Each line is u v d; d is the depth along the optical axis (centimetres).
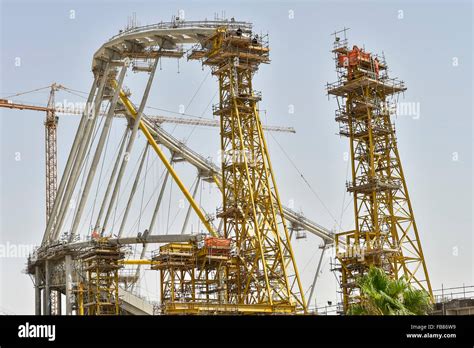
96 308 13638
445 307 9019
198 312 10919
